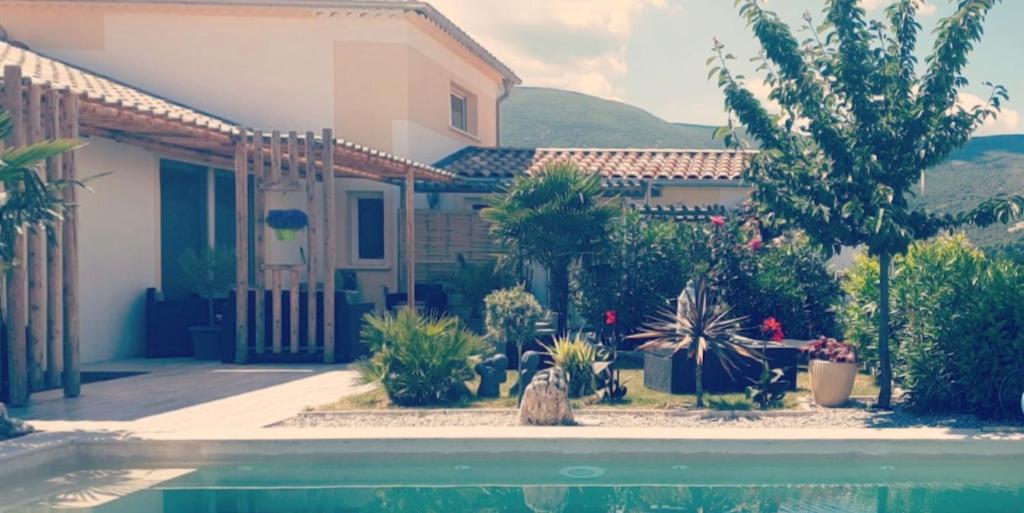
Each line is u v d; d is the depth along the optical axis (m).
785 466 6.91
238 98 18.17
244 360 12.57
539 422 7.94
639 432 7.14
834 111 8.66
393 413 8.50
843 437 6.96
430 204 19.33
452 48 21.08
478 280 15.66
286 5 17.72
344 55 18.12
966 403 8.37
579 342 10.13
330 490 6.42
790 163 8.72
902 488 6.33
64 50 18.17
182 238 15.53
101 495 6.20
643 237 13.97
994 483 6.46
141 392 9.79
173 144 13.75
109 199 13.26
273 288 12.82
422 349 9.18
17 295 8.77
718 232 13.98
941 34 8.17
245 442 6.99
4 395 9.15
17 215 7.74
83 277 12.68
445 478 6.78
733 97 8.82
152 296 14.00
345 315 12.88
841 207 8.41
